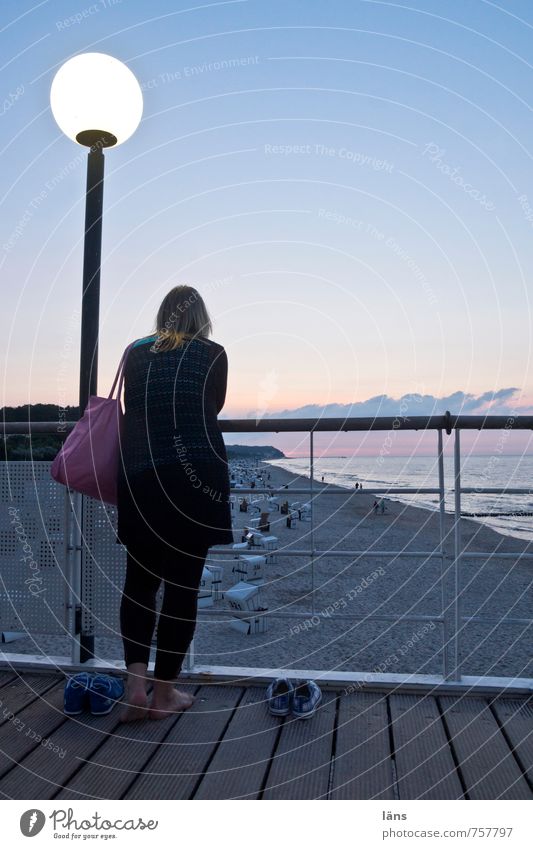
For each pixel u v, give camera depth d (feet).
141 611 6.60
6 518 8.20
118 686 7.10
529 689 7.16
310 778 5.48
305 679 7.50
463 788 5.30
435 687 7.29
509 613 22.74
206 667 7.98
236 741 6.17
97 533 8.02
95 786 5.36
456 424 7.55
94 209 8.19
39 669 8.05
